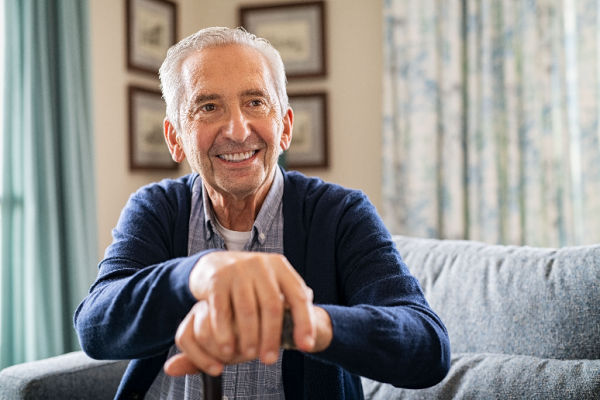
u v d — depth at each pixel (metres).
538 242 3.17
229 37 1.05
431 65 3.35
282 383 1.11
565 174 3.17
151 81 3.62
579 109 3.14
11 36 2.58
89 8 2.90
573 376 1.09
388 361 0.76
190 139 1.06
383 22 3.59
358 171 3.69
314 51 3.72
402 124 3.46
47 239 2.66
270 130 1.06
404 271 0.99
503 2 3.22
